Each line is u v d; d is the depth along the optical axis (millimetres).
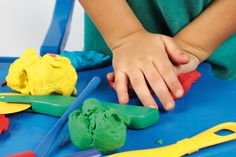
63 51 593
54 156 342
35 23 1085
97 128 333
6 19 1084
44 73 428
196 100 444
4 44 1118
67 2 695
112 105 406
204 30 546
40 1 1057
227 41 634
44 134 379
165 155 330
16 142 365
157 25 634
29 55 456
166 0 583
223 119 399
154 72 457
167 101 420
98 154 323
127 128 387
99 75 539
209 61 625
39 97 427
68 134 369
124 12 541
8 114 414
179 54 485
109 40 535
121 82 460
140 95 439
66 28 662
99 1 543
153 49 486
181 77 472
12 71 457
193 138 355
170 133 377
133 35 520
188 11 594
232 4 546
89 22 673
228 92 464
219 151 344
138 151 334
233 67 654
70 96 442
